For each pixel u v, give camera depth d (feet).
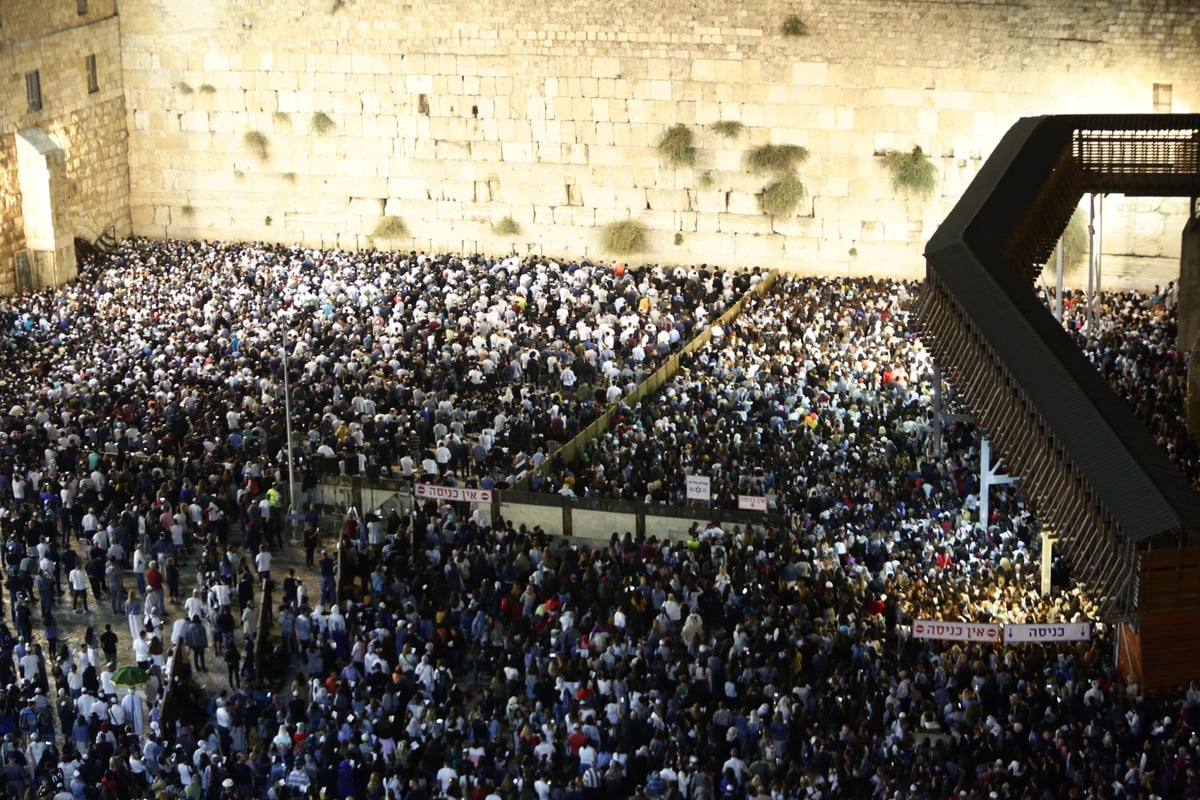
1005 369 176.14
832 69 285.64
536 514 189.98
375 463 203.51
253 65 307.17
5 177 281.33
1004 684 144.05
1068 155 237.86
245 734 149.89
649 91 294.25
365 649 156.97
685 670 149.38
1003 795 126.72
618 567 171.12
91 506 190.39
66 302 266.57
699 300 276.21
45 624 172.65
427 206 309.22
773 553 175.01
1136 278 280.10
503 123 302.04
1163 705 138.72
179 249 307.58
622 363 247.09
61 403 216.74
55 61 291.99
